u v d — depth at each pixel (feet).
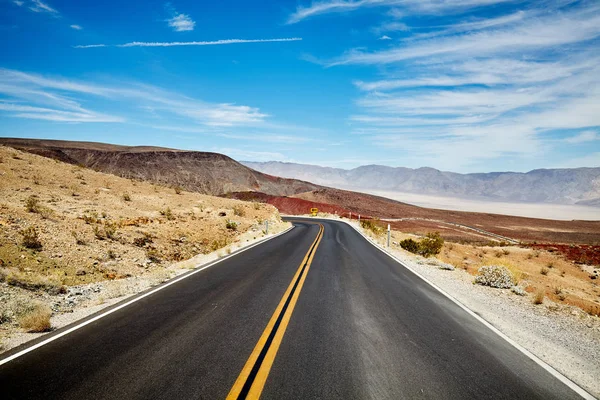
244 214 101.45
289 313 22.25
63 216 48.96
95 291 27.84
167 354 15.75
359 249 59.98
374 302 25.73
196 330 18.90
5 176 64.85
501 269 35.14
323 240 72.28
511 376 14.85
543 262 87.86
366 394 12.84
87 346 16.58
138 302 24.53
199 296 26.25
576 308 28.48
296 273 35.91
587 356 17.74
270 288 29.07
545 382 14.49
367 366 15.15
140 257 42.55
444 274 39.93
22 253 32.45
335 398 12.46
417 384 13.78
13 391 12.46
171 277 33.35
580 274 76.74
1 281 25.55
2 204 46.34
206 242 60.90
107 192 78.48
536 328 21.67
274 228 95.45
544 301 29.45
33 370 14.08
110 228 49.01
